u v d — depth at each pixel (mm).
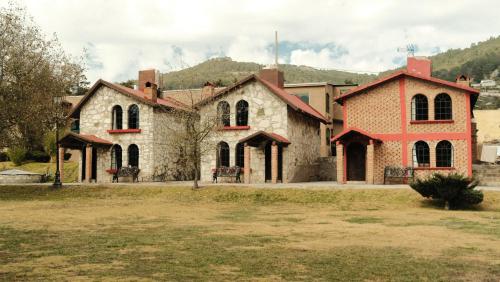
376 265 9414
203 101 34375
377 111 30781
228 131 34219
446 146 29391
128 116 36625
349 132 29359
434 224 16031
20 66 29719
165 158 37281
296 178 34406
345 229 14906
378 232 14172
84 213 20078
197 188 27641
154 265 9477
